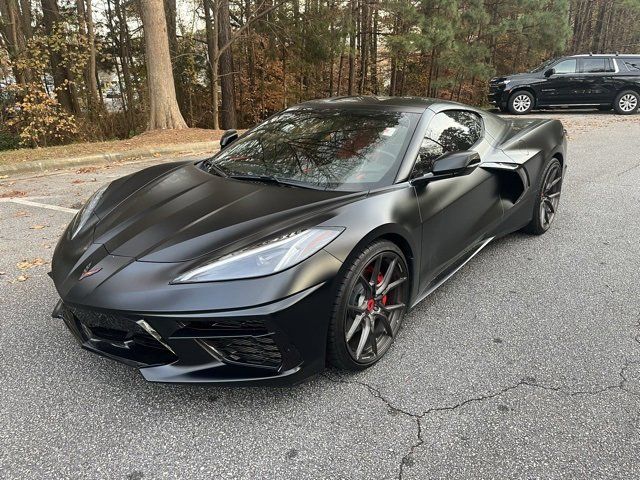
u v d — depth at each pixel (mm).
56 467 1778
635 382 2256
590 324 2775
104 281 2027
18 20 12469
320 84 21500
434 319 2848
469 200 3041
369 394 2182
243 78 20609
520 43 21391
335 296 2086
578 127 11367
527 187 3709
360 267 2178
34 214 4977
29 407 2100
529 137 3900
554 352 2502
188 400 2146
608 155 7766
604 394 2174
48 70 15422
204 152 8820
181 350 1959
